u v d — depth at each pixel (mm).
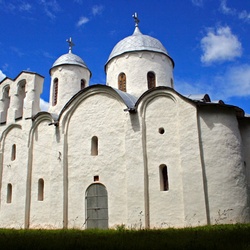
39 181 20328
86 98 19500
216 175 15273
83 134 19000
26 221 19859
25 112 22406
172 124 16547
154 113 17109
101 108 18812
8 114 23781
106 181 17453
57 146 19547
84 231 14180
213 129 15961
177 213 15273
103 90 18859
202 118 16109
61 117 19844
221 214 14734
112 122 18172
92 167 18125
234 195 15117
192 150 15648
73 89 22906
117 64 22219
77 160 18781
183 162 15688
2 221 21469
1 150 23469
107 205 17125
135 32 24109
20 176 21234
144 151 16672
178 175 15734
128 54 21859
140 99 17391
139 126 17062
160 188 15977
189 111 16188
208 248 6949
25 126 22000
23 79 23578
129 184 16484
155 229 14086
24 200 20312
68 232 13523
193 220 14797
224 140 15867
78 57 24406
